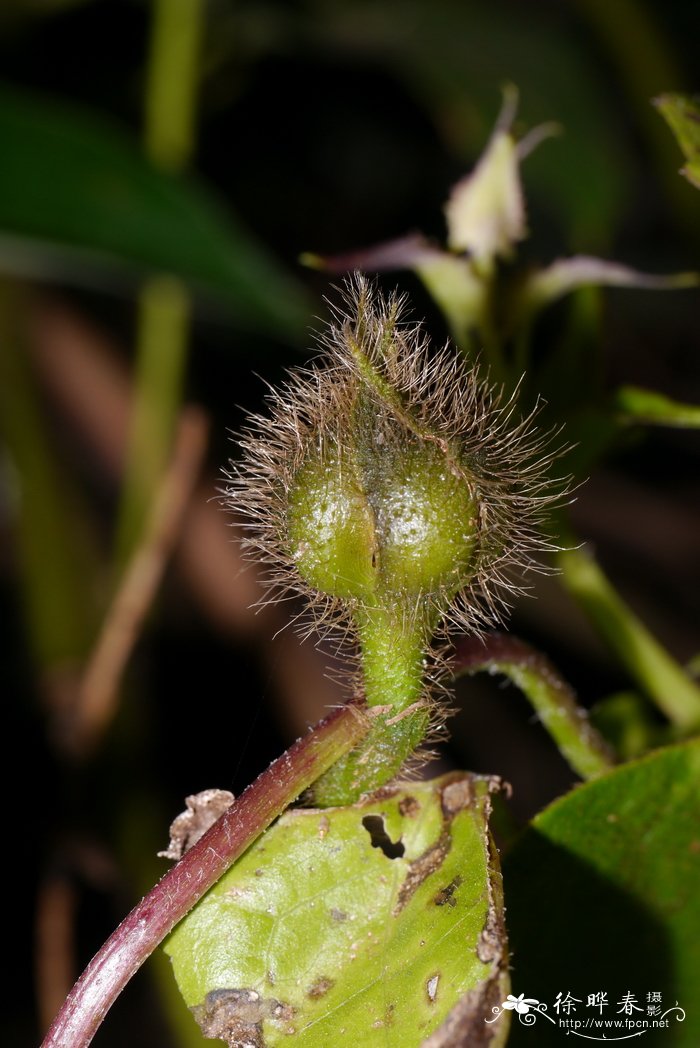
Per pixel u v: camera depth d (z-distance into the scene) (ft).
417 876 0.63
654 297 1.49
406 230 1.57
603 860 0.67
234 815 0.62
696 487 1.50
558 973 0.68
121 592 1.06
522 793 1.36
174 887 0.62
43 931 1.04
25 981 1.23
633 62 1.20
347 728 0.63
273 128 1.57
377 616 0.62
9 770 1.31
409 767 0.64
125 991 1.25
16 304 1.30
